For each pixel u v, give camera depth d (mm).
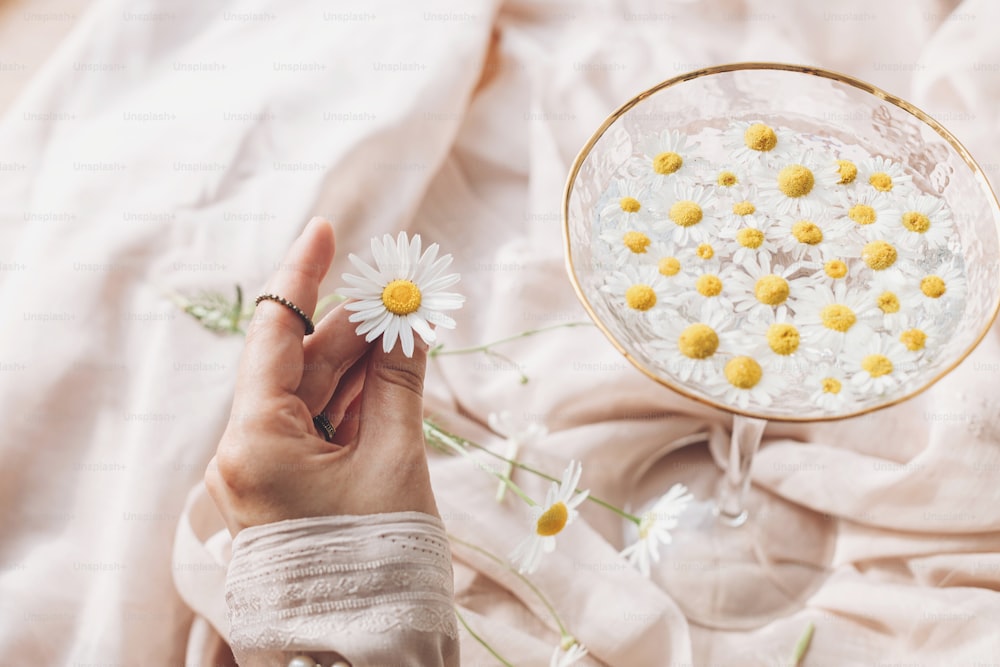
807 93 444
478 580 507
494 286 560
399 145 565
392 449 410
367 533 400
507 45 612
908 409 517
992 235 415
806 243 419
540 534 448
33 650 487
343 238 559
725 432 540
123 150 573
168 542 505
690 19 621
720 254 417
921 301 410
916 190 433
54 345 530
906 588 491
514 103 605
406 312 411
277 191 557
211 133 571
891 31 611
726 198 429
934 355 400
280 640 398
